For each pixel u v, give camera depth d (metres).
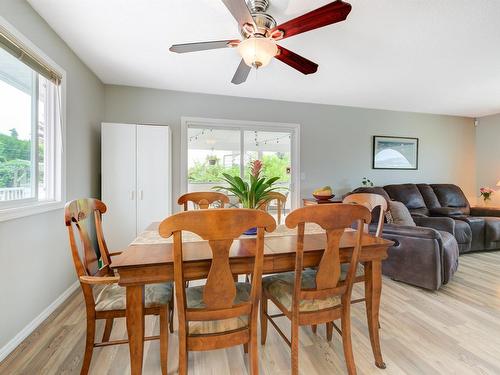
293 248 1.33
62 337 1.70
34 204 1.89
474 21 1.96
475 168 5.01
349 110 4.37
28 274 1.76
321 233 1.66
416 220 3.45
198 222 0.94
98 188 3.16
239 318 1.19
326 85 3.38
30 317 1.77
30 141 1.92
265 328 1.63
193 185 3.79
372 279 1.45
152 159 3.15
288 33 1.60
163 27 2.08
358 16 1.89
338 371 1.42
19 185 1.80
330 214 1.15
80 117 2.65
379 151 4.53
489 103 4.15
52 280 2.06
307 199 4.06
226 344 1.14
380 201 1.82
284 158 4.14
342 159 4.36
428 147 4.81
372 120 4.49
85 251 1.34
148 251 1.27
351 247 1.34
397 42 2.28
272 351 1.57
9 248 1.58
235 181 1.77
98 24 2.03
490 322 1.90
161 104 3.55
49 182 2.16
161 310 1.32
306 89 3.54
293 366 1.27
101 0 1.76
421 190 4.36
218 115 3.78
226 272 1.06
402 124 4.66
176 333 1.74
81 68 2.66
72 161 2.46
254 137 4.01
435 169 4.88
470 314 2.01
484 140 4.93
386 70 2.89
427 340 1.69
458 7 1.79
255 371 1.17
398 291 2.41
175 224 0.92
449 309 2.08
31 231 1.80
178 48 1.75
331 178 4.32
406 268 2.53
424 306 2.13
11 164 1.72
